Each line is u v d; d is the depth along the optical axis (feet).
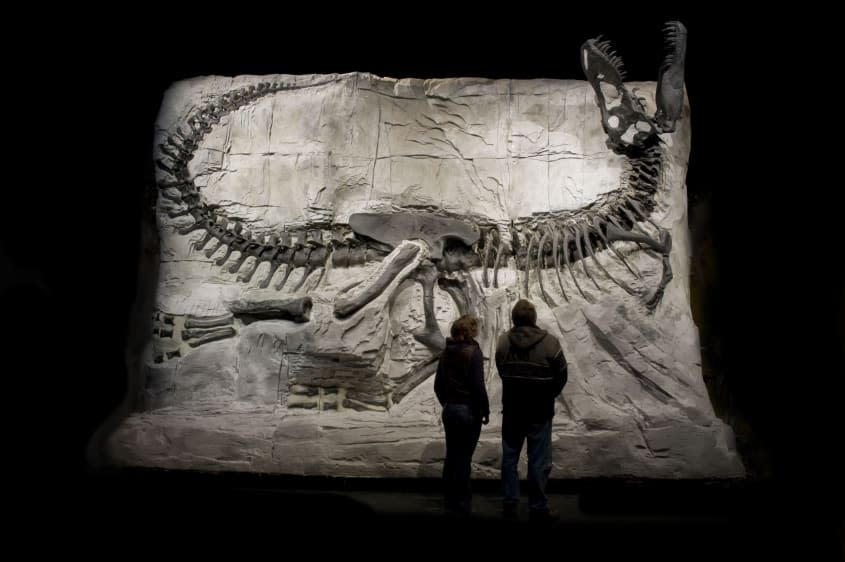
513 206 21.81
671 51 20.68
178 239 22.07
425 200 22.07
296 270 21.77
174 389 20.79
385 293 20.81
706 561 13.65
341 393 20.70
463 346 16.49
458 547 14.05
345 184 22.16
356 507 16.29
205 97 22.97
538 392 15.87
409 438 19.62
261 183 22.26
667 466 19.04
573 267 21.16
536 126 22.17
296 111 22.54
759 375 23.57
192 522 15.01
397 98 22.61
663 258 20.70
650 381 19.81
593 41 20.62
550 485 19.39
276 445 19.75
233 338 21.16
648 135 21.02
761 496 19.03
